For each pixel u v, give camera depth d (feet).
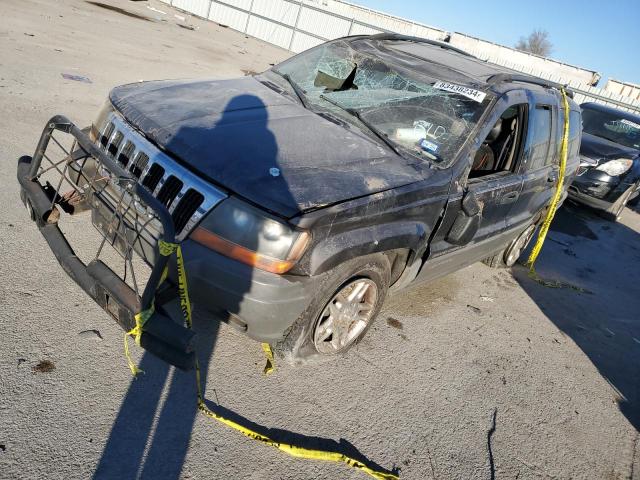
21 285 9.70
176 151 8.34
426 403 10.23
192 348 7.08
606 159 28.84
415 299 14.43
